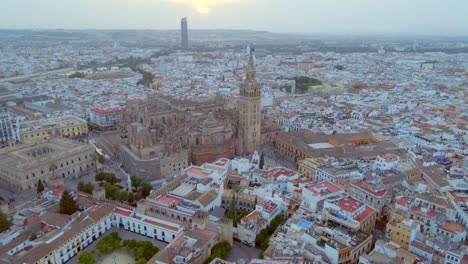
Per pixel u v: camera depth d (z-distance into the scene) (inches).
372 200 7480.3
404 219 6328.7
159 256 5674.2
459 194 7682.1
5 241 6299.2
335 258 5595.5
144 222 6948.8
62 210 7239.2
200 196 7568.9
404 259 5526.6
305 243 5969.5
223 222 6574.8
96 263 6072.8
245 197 7819.9
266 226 6924.2
